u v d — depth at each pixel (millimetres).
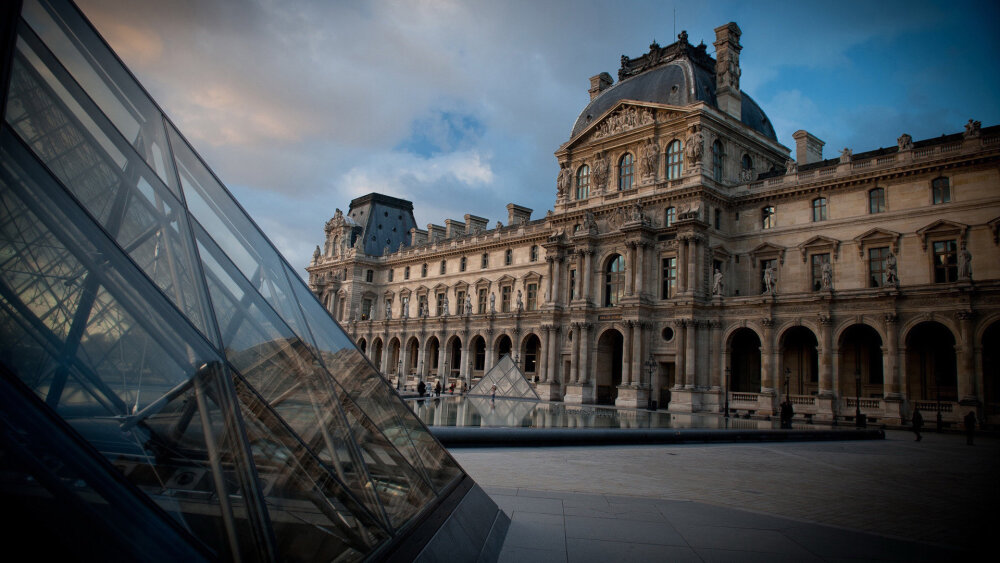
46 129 5859
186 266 7406
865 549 11820
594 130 82125
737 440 34938
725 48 75250
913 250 57469
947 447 36625
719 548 11414
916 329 55812
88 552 4016
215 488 5441
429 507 9445
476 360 107000
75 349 5047
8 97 5250
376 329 116812
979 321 49250
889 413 52719
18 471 3949
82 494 4273
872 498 18031
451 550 8617
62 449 4348
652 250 71500
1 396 4125
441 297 112000
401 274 123250
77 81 6621
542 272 92812
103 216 6277
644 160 74250
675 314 67062
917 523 14633
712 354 65125
